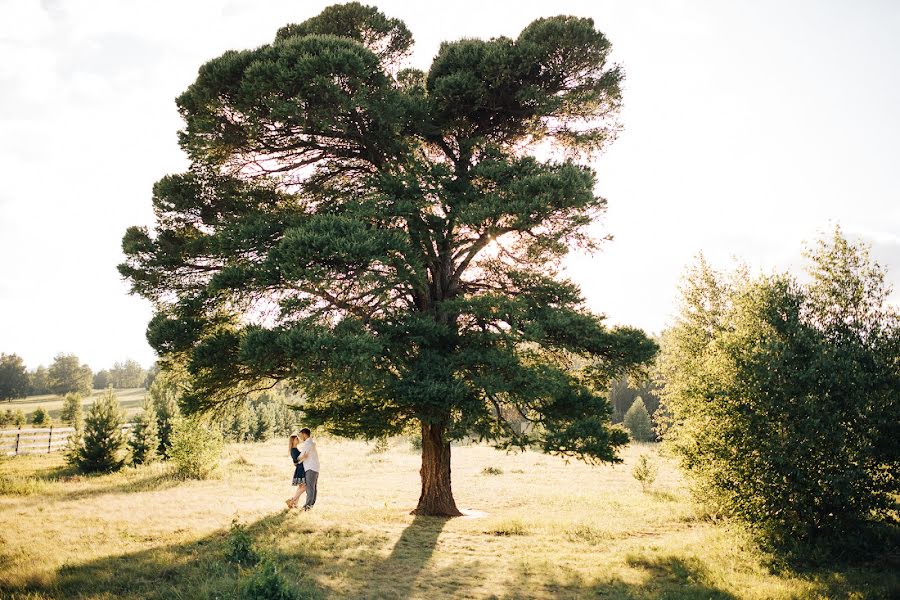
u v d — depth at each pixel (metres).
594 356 14.74
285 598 7.09
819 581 9.33
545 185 12.79
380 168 14.70
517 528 13.03
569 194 12.90
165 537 10.14
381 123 13.22
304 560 9.33
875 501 10.84
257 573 7.37
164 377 15.04
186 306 13.41
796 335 11.68
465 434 12.20
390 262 12.06
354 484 22.45
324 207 14.32
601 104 15.33
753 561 10.55
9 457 25.23
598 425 12.74
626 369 14.70
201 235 14.11
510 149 16.28
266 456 31.70
